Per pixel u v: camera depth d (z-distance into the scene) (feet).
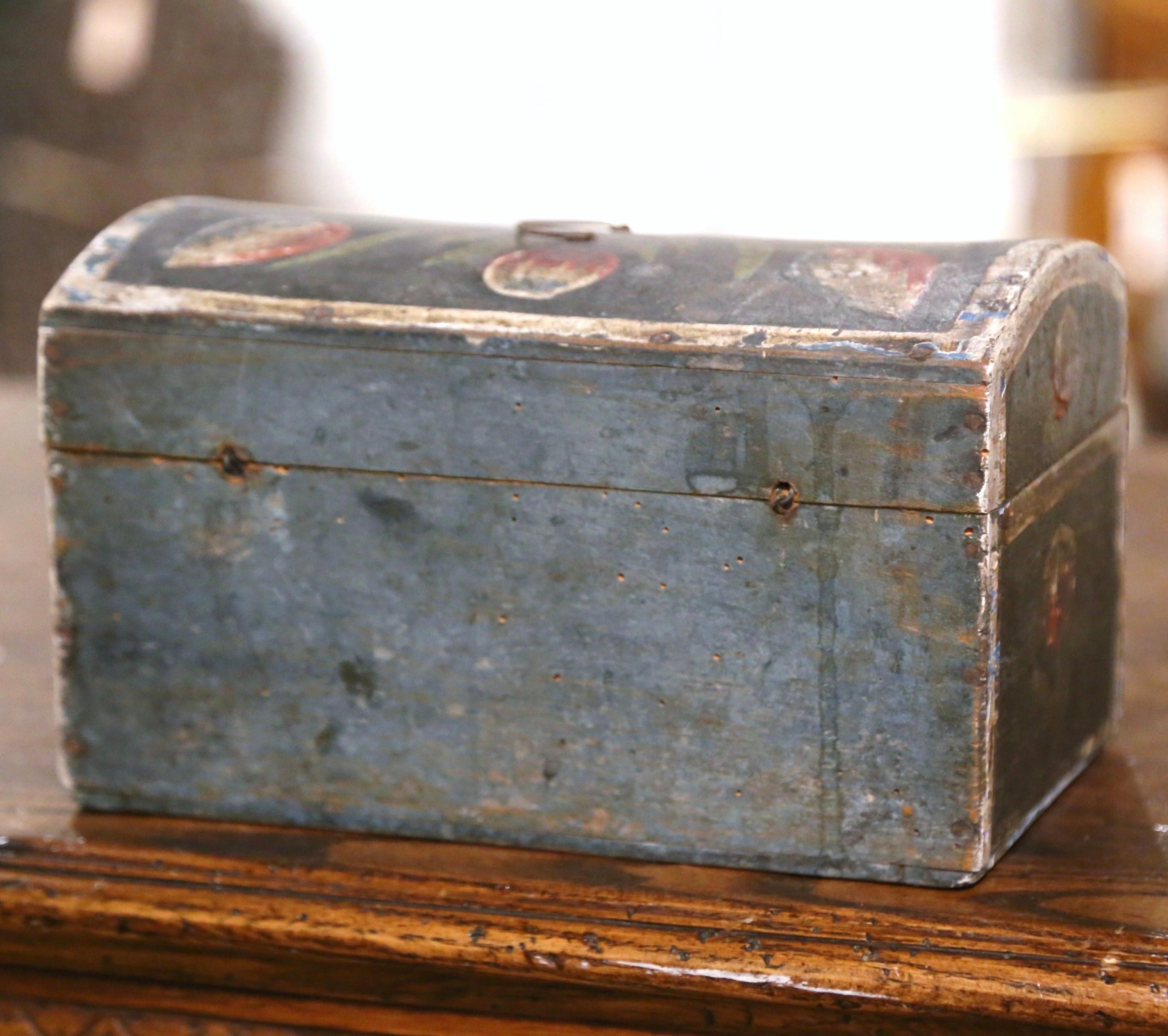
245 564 3.59
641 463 3.47
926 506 3.41
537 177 10.17
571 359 3.46
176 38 9.93
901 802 3.51
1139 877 3.56
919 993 3.44
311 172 10.18
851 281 3.51
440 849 3.64
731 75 9.86
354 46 10.03
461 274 3.58
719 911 3.52
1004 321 3.41
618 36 9.93
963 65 9.50
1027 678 3.55
